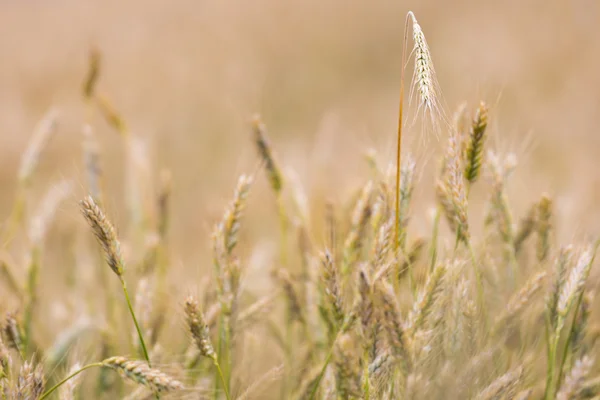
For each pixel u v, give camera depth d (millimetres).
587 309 2291
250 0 12695
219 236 2328
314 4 12188
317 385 2129
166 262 3320
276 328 2990
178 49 10977
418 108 1768
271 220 4676
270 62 10641
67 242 3822
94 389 2781
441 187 2283
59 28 11781
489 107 2145
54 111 3807
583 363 1957
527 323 2469
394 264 1993
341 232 2787
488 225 2566
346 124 8273
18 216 3639
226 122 8031
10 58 10383
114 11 12883
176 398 2283
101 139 7609
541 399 2410
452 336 2062
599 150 6375
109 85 9570
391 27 11336
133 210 4051
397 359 1803
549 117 7246
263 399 2703
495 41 9797
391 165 2295
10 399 1931
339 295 2059
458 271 2092
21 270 3537
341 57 10773
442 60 9500
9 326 2338
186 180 6676
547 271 2365
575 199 4078
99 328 2887
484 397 1948
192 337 2033
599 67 8742
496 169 2523
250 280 3434
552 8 10750
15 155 7387
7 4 13766
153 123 7980
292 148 5941
